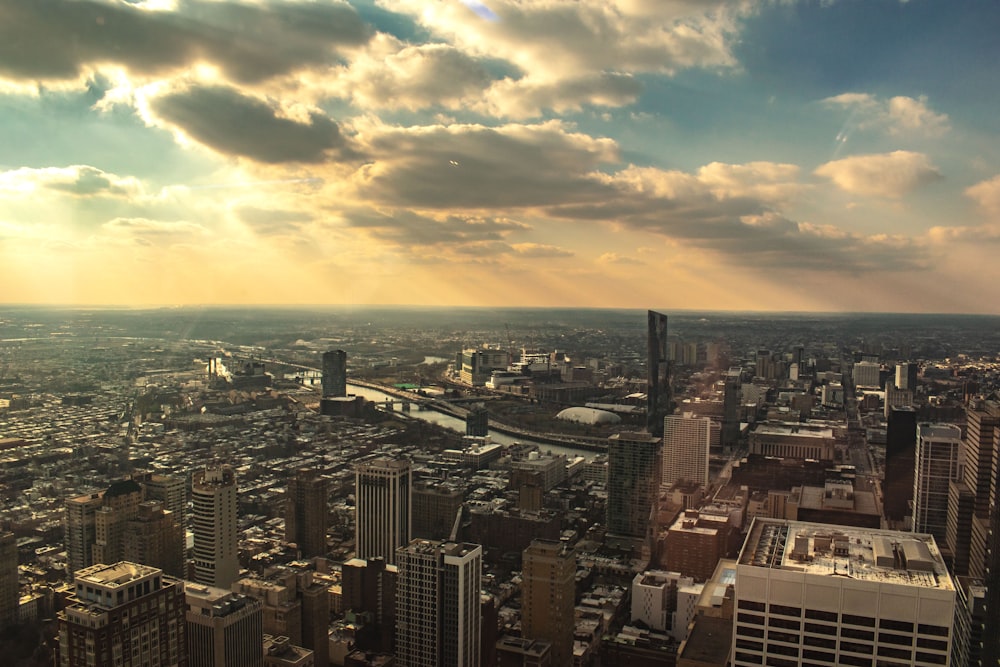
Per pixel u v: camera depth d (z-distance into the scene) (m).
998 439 145.75
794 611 84.19
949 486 152.62
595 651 151.38
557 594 156.12
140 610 109.19
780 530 98.50
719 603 134.50
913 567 86.06
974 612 109.12
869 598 81.88
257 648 136.88
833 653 83.38
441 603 141.75
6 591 145.12
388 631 147.88
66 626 105.81
